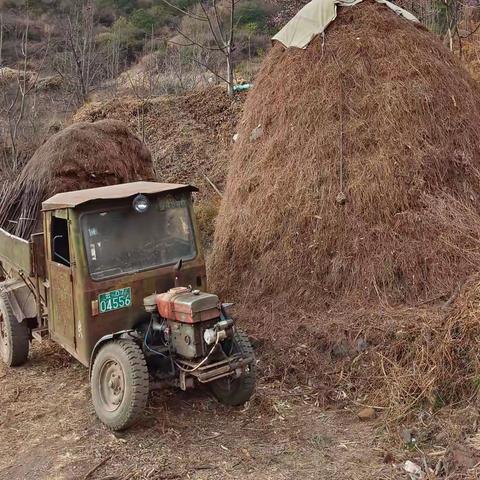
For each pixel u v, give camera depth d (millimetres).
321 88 6988
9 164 12617
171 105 14500
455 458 4188
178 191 5547
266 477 4250
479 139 6828
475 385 4742
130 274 5258
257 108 7625
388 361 5273
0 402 5707
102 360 4984
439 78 6867
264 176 7133
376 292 6016
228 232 7340
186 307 4742
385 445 4555
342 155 6637
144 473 4363
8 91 15641
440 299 5746
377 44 7023
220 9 20844
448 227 6164
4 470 4609
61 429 5125
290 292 6453
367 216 6355
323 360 5648
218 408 5285
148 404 5352
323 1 7449
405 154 6480
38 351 6926
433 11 12539
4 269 7344
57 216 5484
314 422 4961
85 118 14906
